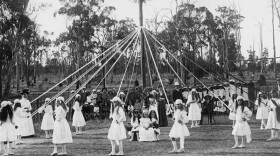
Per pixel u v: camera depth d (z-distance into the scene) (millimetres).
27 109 14086
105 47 49250
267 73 42688
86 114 19719
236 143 10523
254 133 13781
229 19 51375
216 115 21125
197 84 31953
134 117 13133
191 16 46531
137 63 41625
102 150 10797
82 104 19828
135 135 12828
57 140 9797
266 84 29688
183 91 21109
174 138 10000
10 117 10133
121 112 9750
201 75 30844
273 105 12023
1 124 10039
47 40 57625
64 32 47625
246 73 43844
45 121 13688
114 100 9867
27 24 37125
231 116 15305
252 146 10750
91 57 51906
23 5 36438
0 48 35281
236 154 9422
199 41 48719
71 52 53250
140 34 15477
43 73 68688
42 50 59438
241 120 10367
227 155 9297
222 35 51094
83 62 50156
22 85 47344
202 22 47938
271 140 11945
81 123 14742
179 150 9984
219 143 11555
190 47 45562
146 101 15578
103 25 50469
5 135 9977
